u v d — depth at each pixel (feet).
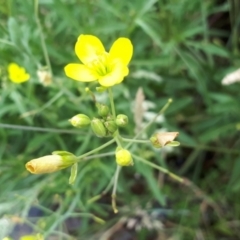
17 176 0.53
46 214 0.55
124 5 0.53
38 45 0.50
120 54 0.32
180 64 0.56
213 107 0.53
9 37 0.47
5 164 0.53
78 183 0.49
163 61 0.53
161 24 0.54
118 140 0.34
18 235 0.57
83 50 0.33
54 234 0.55
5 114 0.54
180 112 0.59
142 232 0.58
